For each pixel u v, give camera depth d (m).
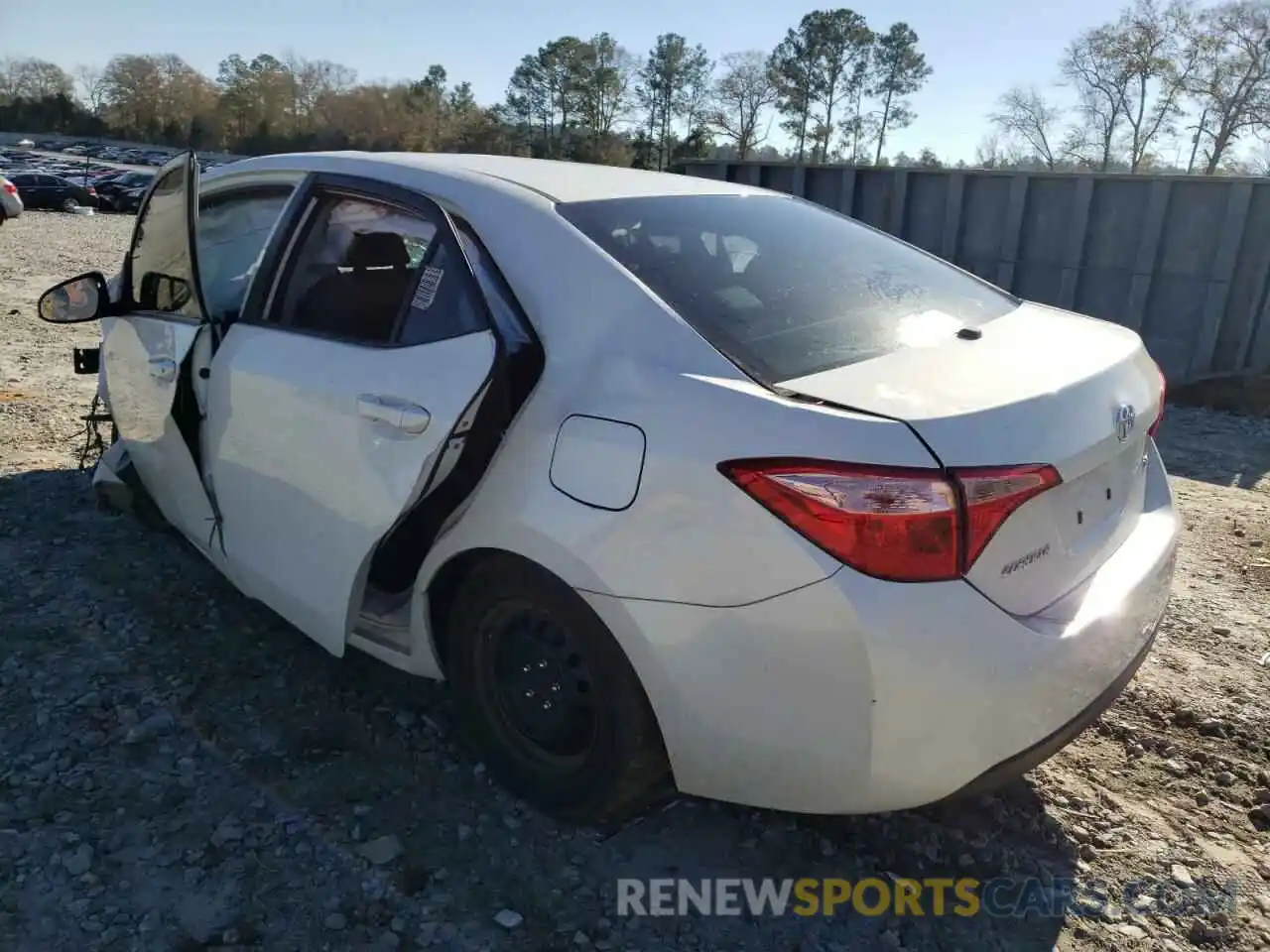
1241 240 7.92
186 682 3.20
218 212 3.54
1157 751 3.07
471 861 2.48
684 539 2.09
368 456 2.58
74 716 3.00
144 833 2.52
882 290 2.77
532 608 2.44
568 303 2.42
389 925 2.27
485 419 2.40
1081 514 2.37
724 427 2.08
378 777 2.77
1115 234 8.46
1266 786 2.90
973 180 9.09
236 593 3.78
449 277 2.61
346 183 3.01
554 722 2.50
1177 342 8.39
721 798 2.27
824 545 1.96
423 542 2.86
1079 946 2.31
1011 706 2.07
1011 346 2.50
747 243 2.80
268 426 2.91
